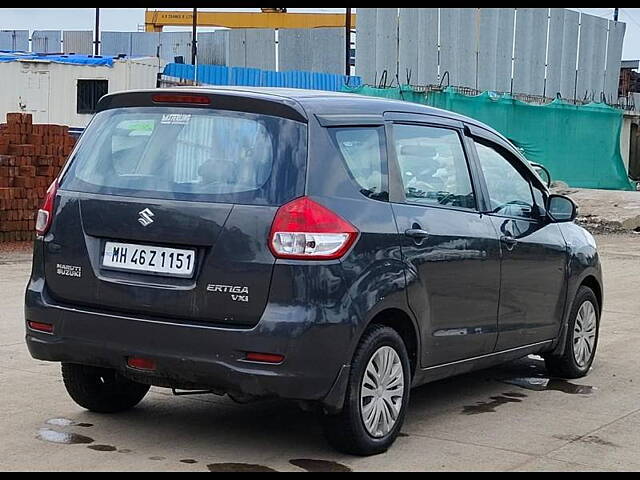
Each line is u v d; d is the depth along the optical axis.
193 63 33.44
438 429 6.30
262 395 5.18
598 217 24.69
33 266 5.86
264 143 5.42
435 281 6.00
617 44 38.66
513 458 5.71
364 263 5.43
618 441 6.15
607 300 12.30
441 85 30.77
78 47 39.06
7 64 27.16
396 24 31.78
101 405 6.36
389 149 5.93
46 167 16.97
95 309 5.53
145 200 5.46
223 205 5.30
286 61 34.62
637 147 37.50
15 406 6.53
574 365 7.82
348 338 5.29
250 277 5.18
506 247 6.71
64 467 5.30
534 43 34.34
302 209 5.23
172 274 5.34
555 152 31.17
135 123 5.79
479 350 6.56
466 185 6.56
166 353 5.27
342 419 5.44
